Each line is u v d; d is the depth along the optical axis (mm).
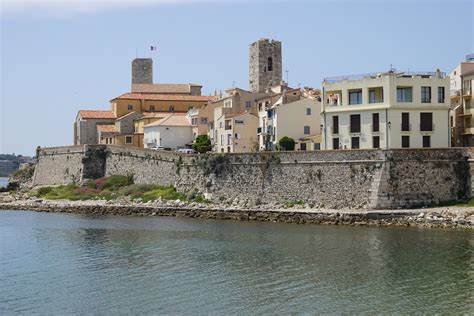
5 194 174000
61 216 131250
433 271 73062
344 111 121875
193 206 124625
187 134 184375
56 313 61625
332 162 110375
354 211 105125
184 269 76938
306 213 107688
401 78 116812
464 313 59375
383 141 117000
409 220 100188
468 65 148125
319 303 62750
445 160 106688
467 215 98250
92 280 72875
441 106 117812
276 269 75812
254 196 119125
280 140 143250
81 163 165000
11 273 76875
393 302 62656
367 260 78750
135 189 142375
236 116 160750
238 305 62594
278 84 199125
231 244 91312
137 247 91438
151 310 61781
